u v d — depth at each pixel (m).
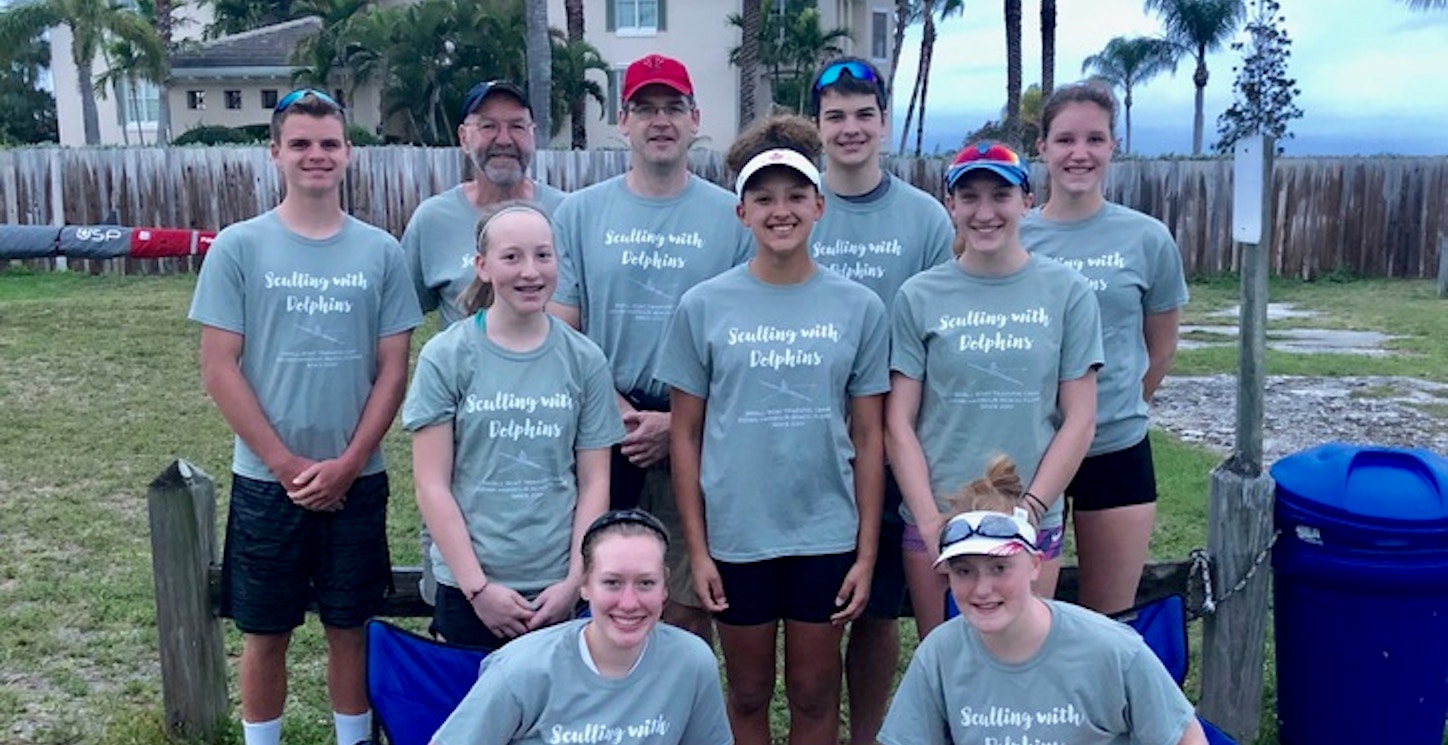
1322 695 3.80
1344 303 16.23
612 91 33.41
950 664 3.06
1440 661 3.71
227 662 4.86
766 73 34.44
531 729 3.05
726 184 17.33
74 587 5.58
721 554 3.51
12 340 11.65
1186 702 2.95
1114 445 3.81
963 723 3.03
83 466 7.64
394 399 3.77
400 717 3.30
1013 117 28.91
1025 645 2.96
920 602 3.66
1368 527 3.58
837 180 3.92
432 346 3.44
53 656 4.89
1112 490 3.85
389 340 3.77
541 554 3.40
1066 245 3.90
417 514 6.74
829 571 3.50
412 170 17.09
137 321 12.79
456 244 4.21
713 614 3.58
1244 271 3.89
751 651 3.57
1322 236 18.94
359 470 3.67
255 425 3.58
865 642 4.09
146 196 17.03
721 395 3.47
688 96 3.82
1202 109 44.69
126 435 8.37
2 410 8.99
